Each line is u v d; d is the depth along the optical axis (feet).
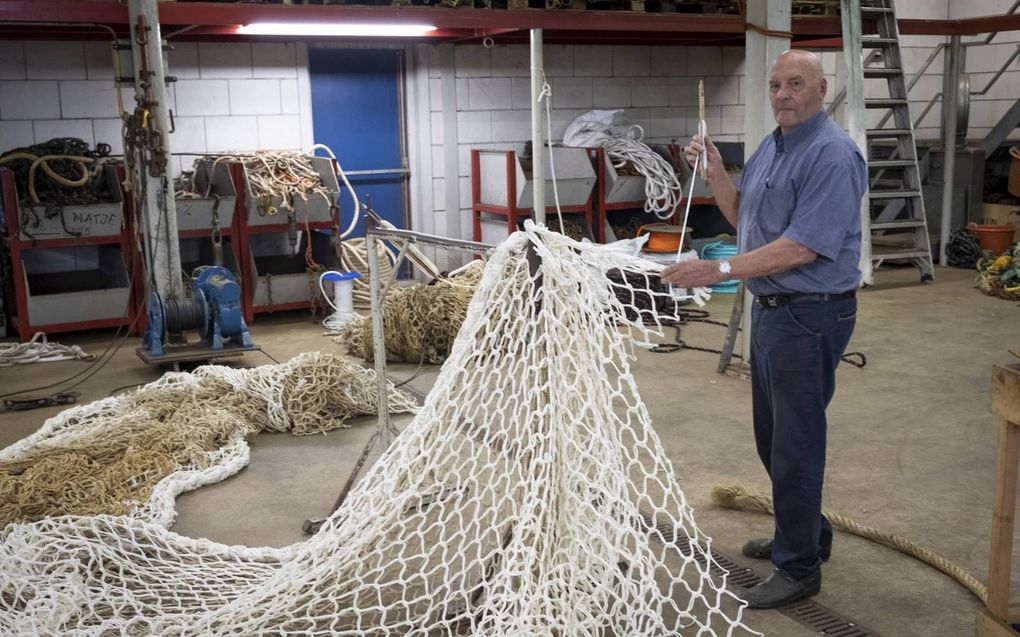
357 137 28.66
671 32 28.25
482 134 29.71
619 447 8.86
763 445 10.61
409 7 21.72
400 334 20.63
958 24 30.01
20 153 22.45
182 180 24.81
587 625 8.75
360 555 9.48
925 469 13.99
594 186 28.58
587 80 31.09
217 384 17.07
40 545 10.84
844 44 26.58
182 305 20.12
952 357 20.34
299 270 26.50
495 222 28.53
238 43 26.21
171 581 10.34
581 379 8.93
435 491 10.91
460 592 9.06
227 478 14.16
